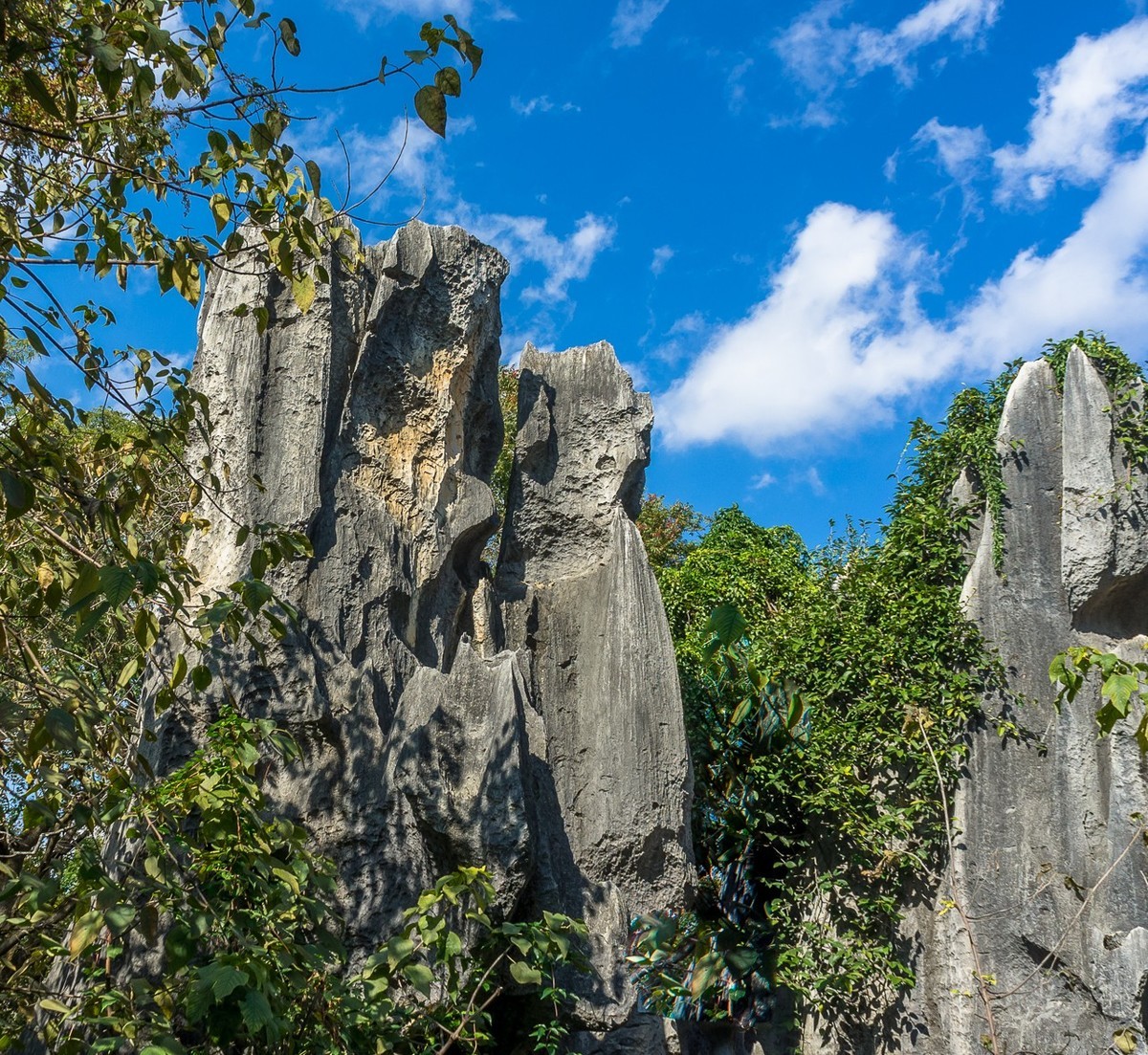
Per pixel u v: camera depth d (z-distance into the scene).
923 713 14.23
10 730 5.54
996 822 13.94
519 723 10.75
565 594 13.27
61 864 8.00
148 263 6.90
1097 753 13.84
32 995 6.42
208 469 7.76
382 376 12.25
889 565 15.56
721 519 24.22
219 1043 5.96
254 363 11.54
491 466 13.37
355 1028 7.27
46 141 7.77
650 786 11.99
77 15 7.21
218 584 10.77
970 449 15.37
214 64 6.59
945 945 13.76
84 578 5.46
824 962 14.16
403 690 11.16
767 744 15.34
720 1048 14.32
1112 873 13.30
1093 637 14.42
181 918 6.07
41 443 6.47
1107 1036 12.88
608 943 10.70
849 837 14.67
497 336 13.34
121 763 8.10
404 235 12.55
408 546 11.87
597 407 14.02
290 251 6.84
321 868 8.58
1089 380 14.84
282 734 7.76
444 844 10.20
